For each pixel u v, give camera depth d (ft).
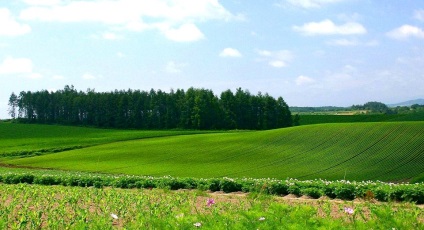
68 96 579.07
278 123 486.38
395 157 182.80
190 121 480.64
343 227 32.50
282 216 34.04
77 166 203.51
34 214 49.83
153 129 481.87
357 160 183.42
